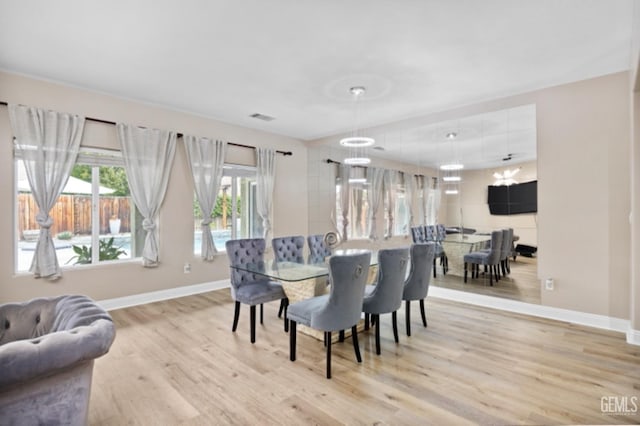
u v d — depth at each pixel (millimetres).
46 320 1847
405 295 3307
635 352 2887
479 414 2039
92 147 4066
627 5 2365
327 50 3045
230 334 3387
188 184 4941
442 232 5141
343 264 2471
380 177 6289
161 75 3617
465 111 4512
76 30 2723
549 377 2479
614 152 3441
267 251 5887
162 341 3195
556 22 2580
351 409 2100
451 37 2807
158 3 2359
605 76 3490
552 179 3811
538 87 3879
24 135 3559
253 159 5848
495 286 4305
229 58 3213
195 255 5043
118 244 4395
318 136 6422
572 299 3689
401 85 3844
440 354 2887
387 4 2354
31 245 3742
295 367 2672
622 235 3400
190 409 2109
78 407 1426
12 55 3168
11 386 1233
